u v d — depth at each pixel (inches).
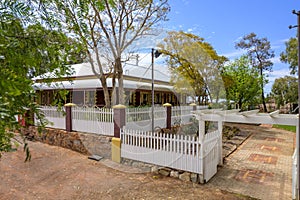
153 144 245.8
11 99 37.9
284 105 1053.2
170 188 203.5
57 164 263.1
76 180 219.3
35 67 48.3
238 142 415.8
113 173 239.5
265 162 290.2
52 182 213.8
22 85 31.5
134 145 259.0
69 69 64.1
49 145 346.3
